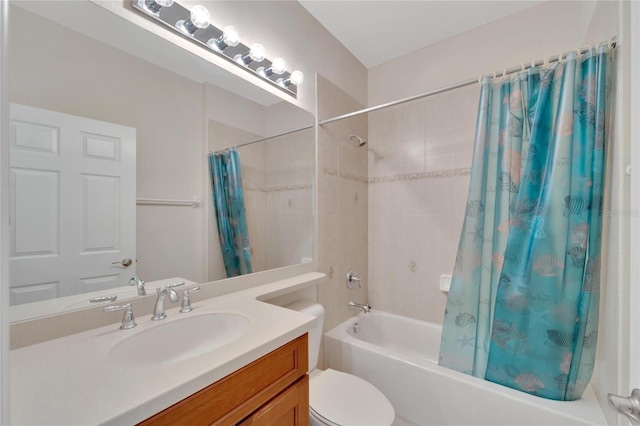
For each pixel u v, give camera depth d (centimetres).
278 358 87
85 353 73
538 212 127
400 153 229
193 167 122
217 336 103
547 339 121
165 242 112
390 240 234
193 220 122
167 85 113
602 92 114
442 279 207
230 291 132
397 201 231
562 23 168
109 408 53
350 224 221
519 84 145
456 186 203
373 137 245
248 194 145
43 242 81
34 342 78
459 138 202
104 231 94
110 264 95
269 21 155
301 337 95
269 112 156
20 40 78
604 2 120
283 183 165
